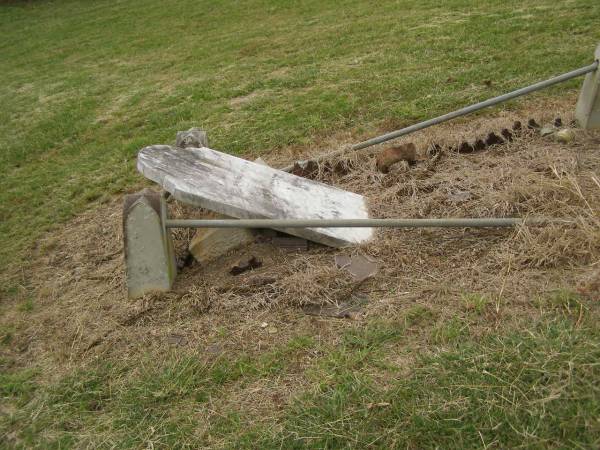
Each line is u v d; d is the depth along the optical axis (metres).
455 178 4.29
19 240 4.99
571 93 5.79
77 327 3.55
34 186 6.07
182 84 8.85
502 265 3.29
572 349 2.57
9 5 19.53
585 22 7.68
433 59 7.51
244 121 6.77
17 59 13.18
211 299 3.50
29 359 3.44
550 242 3.31
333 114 6.41
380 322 3.08
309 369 2.88
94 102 8.82
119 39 13.32
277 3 13.73
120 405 2.91
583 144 4.51
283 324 3.24
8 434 2.89
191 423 2.72
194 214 4.39
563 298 2.91
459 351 2.73
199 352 3.15
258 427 2.62
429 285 3.27
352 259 3.62
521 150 4.57
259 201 3.92
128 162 6.23
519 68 6.62
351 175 4.70
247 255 3.87
